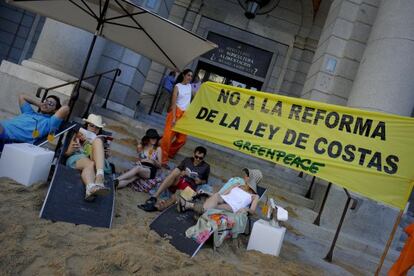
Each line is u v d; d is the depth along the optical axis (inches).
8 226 105.8
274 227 156.9
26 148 145.8
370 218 223.6
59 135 166.2
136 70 321.1
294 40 497.4
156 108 465.4
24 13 516.4
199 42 157.6
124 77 317.7
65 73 246.2
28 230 108.2
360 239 215.2
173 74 416.2
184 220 145.6
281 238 154.9
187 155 250.5
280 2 499.5
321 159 168.9
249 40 498.3
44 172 148.2
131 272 102.2
